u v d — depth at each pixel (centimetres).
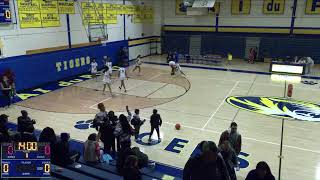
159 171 760
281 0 2345
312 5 2255
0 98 1273
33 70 1557
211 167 389
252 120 1150
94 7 2009
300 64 1953
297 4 2300
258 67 2247
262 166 462
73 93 1500
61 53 1738
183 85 1697
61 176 592
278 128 1072
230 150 552
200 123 1117
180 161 824
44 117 1155
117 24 2280
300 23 2331
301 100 1416
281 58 2386
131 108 1275
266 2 2403
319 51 2312
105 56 2112
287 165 810
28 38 1556
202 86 1677
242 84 1733
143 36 2667
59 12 1730
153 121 921
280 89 1620
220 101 1395
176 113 1226
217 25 2630
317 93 1541
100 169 681
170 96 1471
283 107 1311
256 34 2508
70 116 1168
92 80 1791
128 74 1980
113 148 822
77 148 883
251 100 1413
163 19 2822
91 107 1280
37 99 1389
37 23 1596
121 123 768
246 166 803
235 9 2527
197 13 2522
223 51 2662
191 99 1425
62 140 666
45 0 1623
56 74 1716
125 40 2383
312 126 1093
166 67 2245
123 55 2275
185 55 2489
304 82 1789
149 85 1691
